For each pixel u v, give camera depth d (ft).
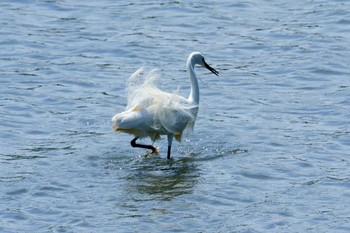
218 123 64.59
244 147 59.72
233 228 47.16
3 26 88.33
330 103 69.00
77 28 88.48
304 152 58.65
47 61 79.61
